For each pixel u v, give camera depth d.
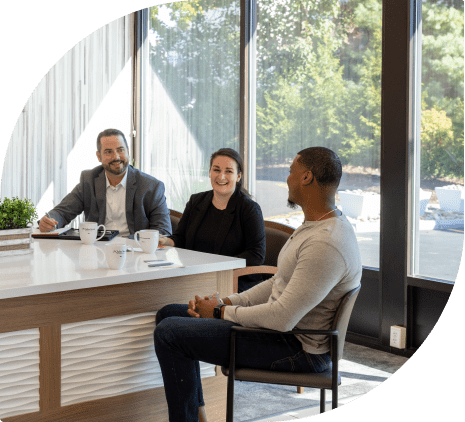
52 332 2.02
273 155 4.38
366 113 3.69
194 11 5.19
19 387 1.98
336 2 3.85
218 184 2.90
